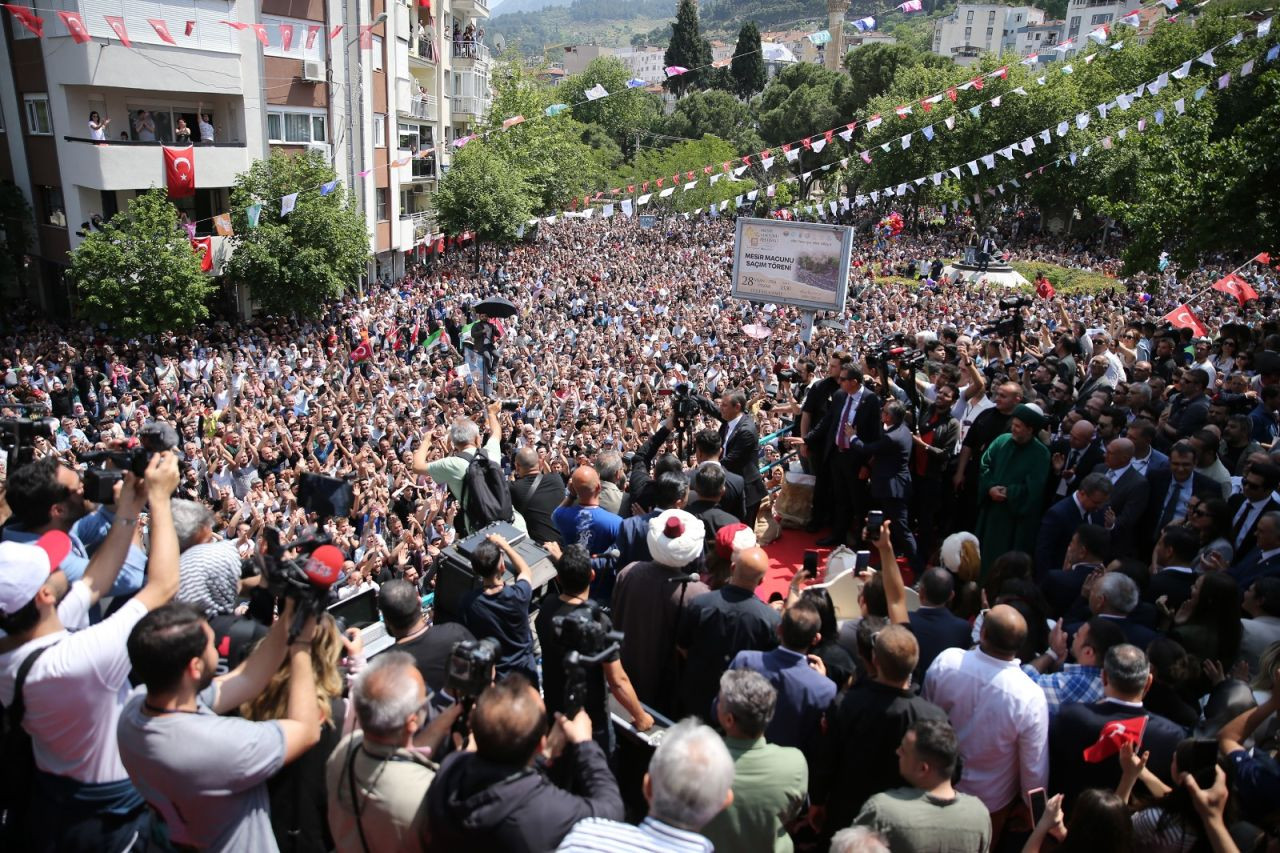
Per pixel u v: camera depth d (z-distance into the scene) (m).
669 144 86.38
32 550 3.20
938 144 52.06
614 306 32.25
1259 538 5.67
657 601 4.58
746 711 3.37
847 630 4.87
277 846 3.29
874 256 52.12
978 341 15.55
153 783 2.91
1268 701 3.89
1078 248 53.94
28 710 3.10
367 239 27.69
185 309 21.61
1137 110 41.31
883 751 3.72
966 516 7.87
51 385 17.73
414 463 6.29
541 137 51.22
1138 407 8.62
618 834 2.76
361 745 3.17
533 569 4.92
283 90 28.86
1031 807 3.86
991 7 103.19
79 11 22.27
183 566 4.09
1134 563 5.30
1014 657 4.18
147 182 24.41
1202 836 3.52
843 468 7.72
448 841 2.84
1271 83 15.91
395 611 4.07
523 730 2.85
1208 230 16.92
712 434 6.38
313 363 21.28
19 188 25.44
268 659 3.24
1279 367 8.54
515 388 18.19
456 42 49.16
